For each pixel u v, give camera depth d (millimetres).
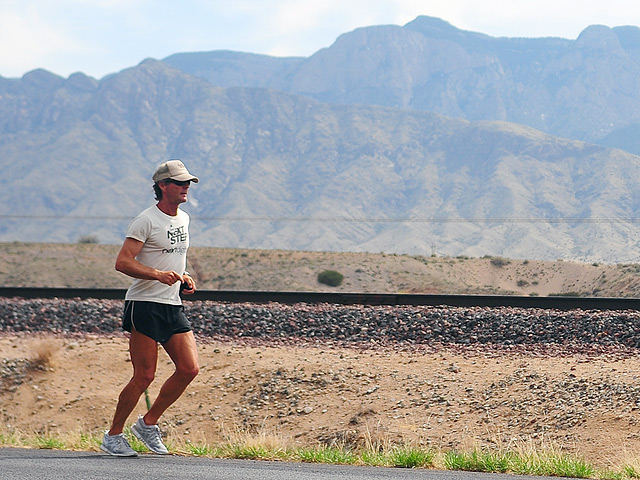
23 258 136125
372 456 13859
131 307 12203
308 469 11047
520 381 21312
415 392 21578
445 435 18547
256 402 22375
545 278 126750
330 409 21266
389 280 120000
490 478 10930
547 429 18047
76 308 32750
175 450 13703
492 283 127812
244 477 9891
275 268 121938
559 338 26531
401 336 28141
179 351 12391
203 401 22891
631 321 26656
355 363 24531
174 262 12289
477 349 25922
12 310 32875
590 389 19844
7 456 11688
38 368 25875
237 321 30344
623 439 16734
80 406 23547
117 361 26281
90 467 10461
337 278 117312
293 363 24688
